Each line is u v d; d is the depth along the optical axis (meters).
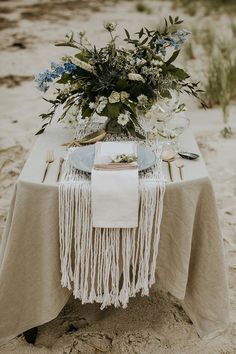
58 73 2.29
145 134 2.44
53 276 2.06
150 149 2.31
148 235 2.00
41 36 8.30
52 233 2.01
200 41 7.71
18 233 2.03
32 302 2.14
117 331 2.35
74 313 2.46
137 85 2.28
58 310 2.13
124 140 2.40
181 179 2.00
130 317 2.43
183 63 6.40
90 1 12.00
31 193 1.99
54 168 2.13
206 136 4.41
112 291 2.08
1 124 4.72
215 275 2.13
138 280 2.07
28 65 6.66
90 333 2.33
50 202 1.98
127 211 1.92
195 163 2.16
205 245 2.11
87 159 2.11
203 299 2.18
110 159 2.03
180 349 2.24
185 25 8.80
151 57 2.29
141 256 2.02
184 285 2.10
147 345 2.26
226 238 3.00
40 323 2.16
